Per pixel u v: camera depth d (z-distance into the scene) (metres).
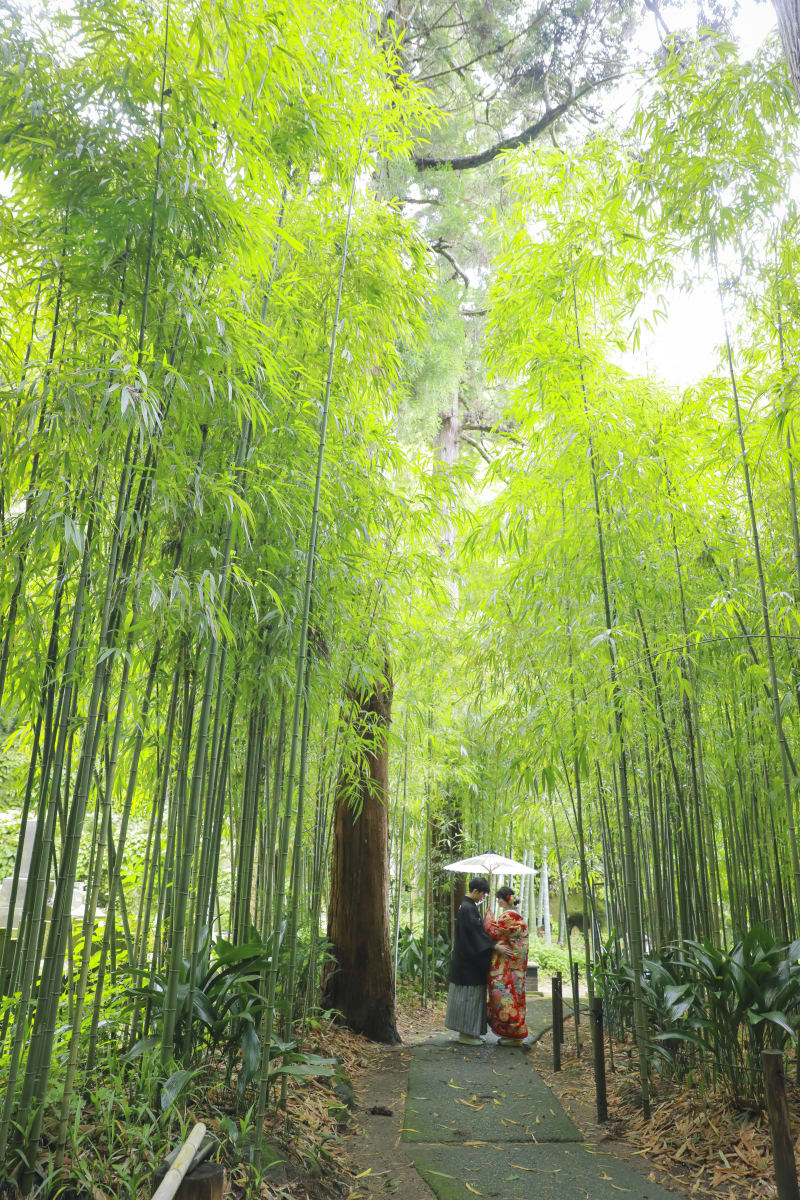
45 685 2.37
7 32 2.19
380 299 3.67
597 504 3.75
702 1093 3.45
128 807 3.02
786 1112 2.29
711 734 4.10
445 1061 4.88
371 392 4.18
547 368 3.95
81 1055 2.79
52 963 2.21
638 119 3.43
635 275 3.83
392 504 4.26
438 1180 2.93
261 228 2.75
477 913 5.62
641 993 3.61
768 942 3.39
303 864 5.34
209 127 2.43
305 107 2.96
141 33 2.39
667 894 4.59
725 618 3.56
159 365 2.35
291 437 3.24
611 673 3.65
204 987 3.01
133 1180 2.06
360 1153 3.22
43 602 2.67
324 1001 5.50
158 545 3.04
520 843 8.00
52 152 2.31
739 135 3.27
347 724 4.74
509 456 4.32
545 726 3.88
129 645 2.60
